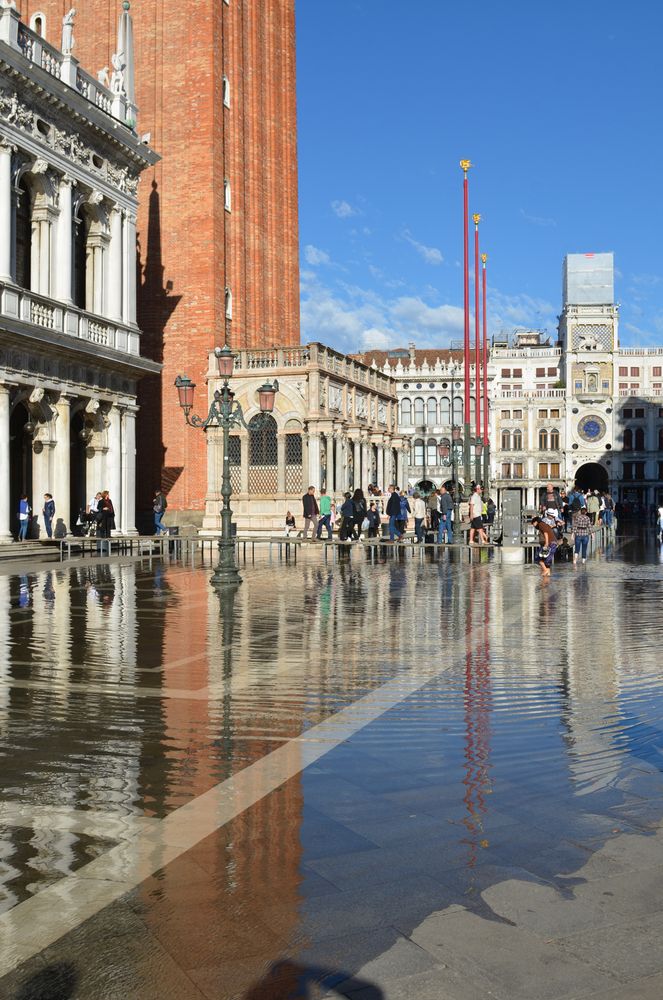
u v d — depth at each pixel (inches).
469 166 1739.7
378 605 688.4
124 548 1370.6
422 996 148.6
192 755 290.8
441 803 244.1
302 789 256.2
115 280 1412.4
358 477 1819.6
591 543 1519.4
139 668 434.0
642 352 4005.9
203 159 1763.0
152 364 1477.6
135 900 185.0
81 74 1321.4
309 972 156.6
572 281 4050.2
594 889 189.5
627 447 4003.4
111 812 238.2
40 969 158.2
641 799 247.4
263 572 994.1
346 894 187.3
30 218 1248.2
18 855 209.5
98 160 1366.9
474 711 348.8
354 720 335.0
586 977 154.6
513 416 4055.1
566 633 550.3
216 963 159.8
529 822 229.6
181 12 1780.3
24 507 1188.5
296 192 2218.3
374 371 2010.3
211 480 1679.4
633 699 370.0
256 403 1659.7
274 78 2108.8
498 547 1278.3
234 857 207.3
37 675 416.2
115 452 1411.2
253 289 1950.1
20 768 277.1
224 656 467.5
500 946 165.0
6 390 1143.6
